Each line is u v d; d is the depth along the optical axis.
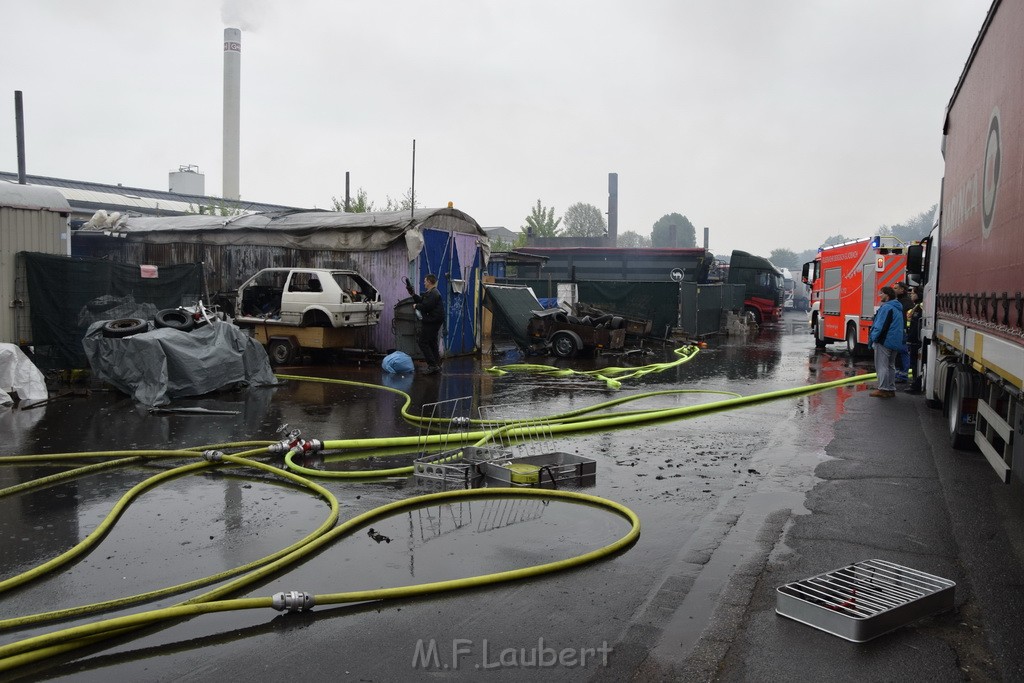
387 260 18.70
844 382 15.41
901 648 4.07
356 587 4.88
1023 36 5.55
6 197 13.55
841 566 5.23
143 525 6.14
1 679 3.79
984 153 7.13
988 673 3.80
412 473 7.80
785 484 7.43
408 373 16.38
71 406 11.77
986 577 5.05
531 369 17.70
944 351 10.80
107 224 21.84
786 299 62.59
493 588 4.87
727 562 5.32
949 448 9.14
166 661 3.97
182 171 58.53
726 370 18.36
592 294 28.50
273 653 4.05
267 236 19.75
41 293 13.66
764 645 4.11
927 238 12.61
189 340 12.82
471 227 21.22
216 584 4.93
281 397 12.80
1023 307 5.30
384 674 3.83
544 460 8.00
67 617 4.43
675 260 37.94
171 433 9.74
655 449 9.07
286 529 6.04
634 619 4.43
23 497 6.96
